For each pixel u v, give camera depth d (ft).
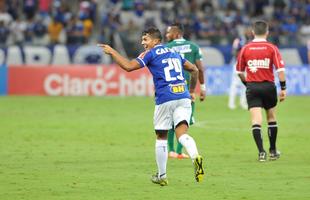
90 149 162.91
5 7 375.86
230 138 183.32
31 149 162.40
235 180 124.57
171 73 117.70
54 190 115.24
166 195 111.55
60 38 368.07
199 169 111.34
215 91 322.34
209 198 109.29
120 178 126.21
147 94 315.58
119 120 223.30
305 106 273.75
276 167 138.31
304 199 108.47
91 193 112.98
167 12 375.25
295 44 367.04
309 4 399.85
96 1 383.65
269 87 144.77
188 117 117.08
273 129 147.43
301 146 169.37
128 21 372.17
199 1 395.14
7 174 130.00
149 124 212.64
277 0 391.65
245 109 262.47
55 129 200.03
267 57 144.25
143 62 116.98
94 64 335.88
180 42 150.00
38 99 297.94
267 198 109.19
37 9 383.65
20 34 362.53
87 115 237.86
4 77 314.96
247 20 380.99
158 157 118.73
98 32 375.86
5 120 222.48
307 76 324.60
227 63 338.75
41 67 315.17
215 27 367.25
